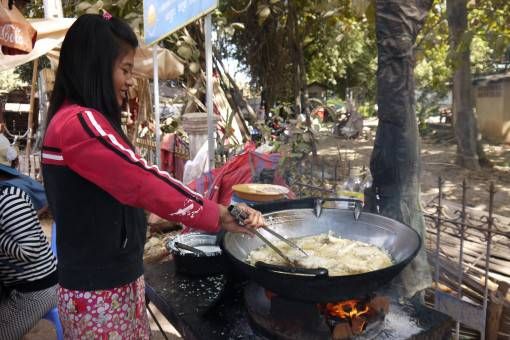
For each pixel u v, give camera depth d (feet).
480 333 7.53
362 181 8.80
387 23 5.40
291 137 11.04
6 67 13.28
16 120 41.83
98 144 3.44
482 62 40.34
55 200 3.85
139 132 20.85
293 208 5.63
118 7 20.58
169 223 13.39
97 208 3.83
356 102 55.72
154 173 3.52
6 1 8.67
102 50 3.71
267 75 31.63
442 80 31.01
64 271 4.10
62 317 4.31
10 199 5.79
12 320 6.31
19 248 5.86
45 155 3.83
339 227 5.30
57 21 14.03
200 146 15.20
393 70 5.47
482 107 46.26
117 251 4.05
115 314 4.17
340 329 4.03
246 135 23.11
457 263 8.29
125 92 4.13
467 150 29.76
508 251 8.96
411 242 4.26
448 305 7.13
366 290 3.66
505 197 21.09
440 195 7.13
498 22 17.44
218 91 22.30
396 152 5.61
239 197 8.75
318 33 36.06
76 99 3.83
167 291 5.63
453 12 17.47
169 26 11.48
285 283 3.61
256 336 4.45
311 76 48.32
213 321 4.77
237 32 30.04
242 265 3.82
